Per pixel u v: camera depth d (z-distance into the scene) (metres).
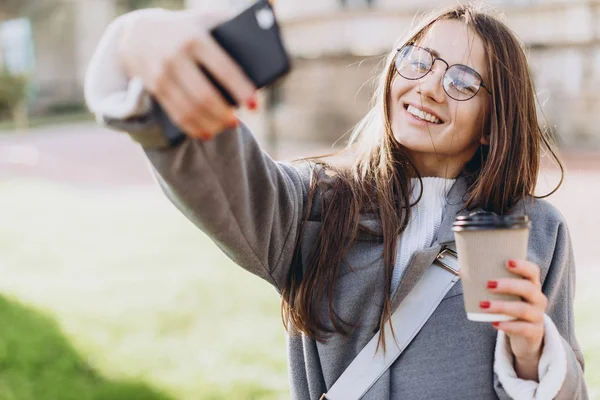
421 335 1.62
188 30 0.94
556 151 2.24
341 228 1.63
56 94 28.78
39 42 28.31
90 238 7.81
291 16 15.16
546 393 1.44
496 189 1.73
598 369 3.69
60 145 19.11
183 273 6.06
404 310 1.63
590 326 4.36
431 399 1.59
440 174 1.76
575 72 13.43
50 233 8.16
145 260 6.63
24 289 5.78
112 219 8.89
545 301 1.31
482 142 1.74
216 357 4.12
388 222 1.64
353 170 1.74
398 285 1.63
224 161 1.28
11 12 27.55
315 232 1.67
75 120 26.81
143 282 5.83
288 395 3.60
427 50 1.66
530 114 1.78
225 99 0.96
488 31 1.70
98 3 28.30
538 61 13.67
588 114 13.42
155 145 1.11
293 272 1.68
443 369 1.60
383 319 1.60
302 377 1.73
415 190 1.74
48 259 6.88
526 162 1.75
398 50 1.72
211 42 0.94
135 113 1.01
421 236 1.70
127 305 5.17
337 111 15.17
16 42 28.33
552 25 13.43
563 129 13.65
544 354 1.45
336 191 1.68
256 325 4.69
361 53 14.59
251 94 0.94
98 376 3.87
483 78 1.69
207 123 0.97
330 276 1.62
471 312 1.30
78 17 28.31
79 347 4.30
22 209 9.91
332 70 15.07
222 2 13.34
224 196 1.30
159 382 3.75
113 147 18.27
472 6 1.76
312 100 15.49
